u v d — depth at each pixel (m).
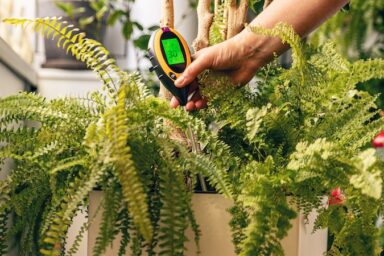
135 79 0.81
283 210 0.60
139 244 0.65
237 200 0.65
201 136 0.76
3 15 1.54
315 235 0.82
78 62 1.74
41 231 0.71
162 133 0.76
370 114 0.78
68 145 0.72
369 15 1.54
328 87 0.83
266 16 0.88
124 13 1.75
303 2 0.86
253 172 0.68
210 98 0.83
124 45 1.94
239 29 0.99
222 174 0.68
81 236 0.66
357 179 0.55
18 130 0.78
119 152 0.57
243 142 0.86
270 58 0.90
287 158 0.77
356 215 0.68
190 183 0.73
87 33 1.79
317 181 0.65
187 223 0.65
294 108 0.81
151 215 0.66
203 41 0.98
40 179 0.73
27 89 1.48
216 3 1.03
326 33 1.54
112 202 0.63
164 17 0.98
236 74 0.90
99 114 0.76
